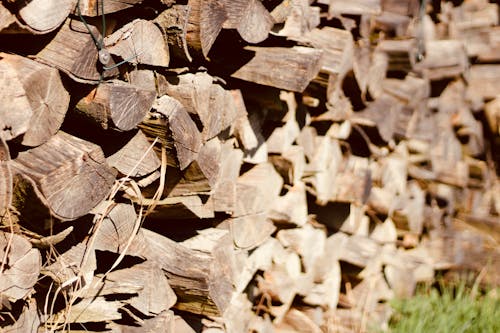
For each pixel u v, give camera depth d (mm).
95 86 1764
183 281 2270
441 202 4633
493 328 3752
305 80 2496
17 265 1667
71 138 1749
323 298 3518
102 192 1788
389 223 4168
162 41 2057
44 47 1688
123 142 1980
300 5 2797
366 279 3869
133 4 1847
